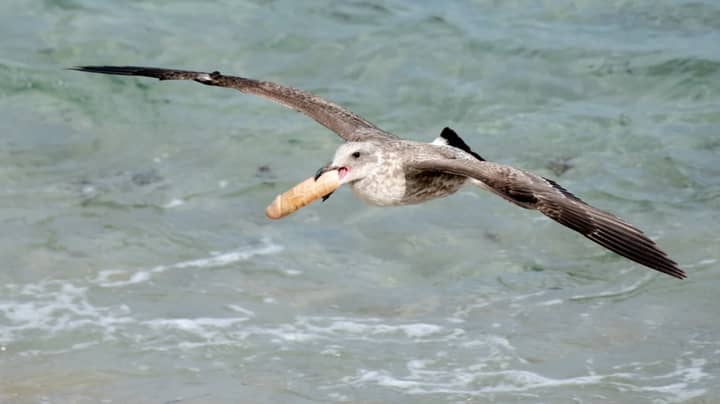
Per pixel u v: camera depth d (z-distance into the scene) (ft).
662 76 61.11
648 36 63.98
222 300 45.70
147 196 52.39
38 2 64.85
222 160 55.26
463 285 47.14
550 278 47.42
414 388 40.70
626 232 30.30
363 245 49.65
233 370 41.63
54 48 61.98
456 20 65.57
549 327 44.24
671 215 50.98
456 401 39.96
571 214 30.40
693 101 59.57
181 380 40.98
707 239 49.11
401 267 48.29
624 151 55.72
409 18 65.67
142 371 41.47
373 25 65.16
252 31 64.28
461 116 58.95
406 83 61.21
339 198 52.75
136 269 47.47
